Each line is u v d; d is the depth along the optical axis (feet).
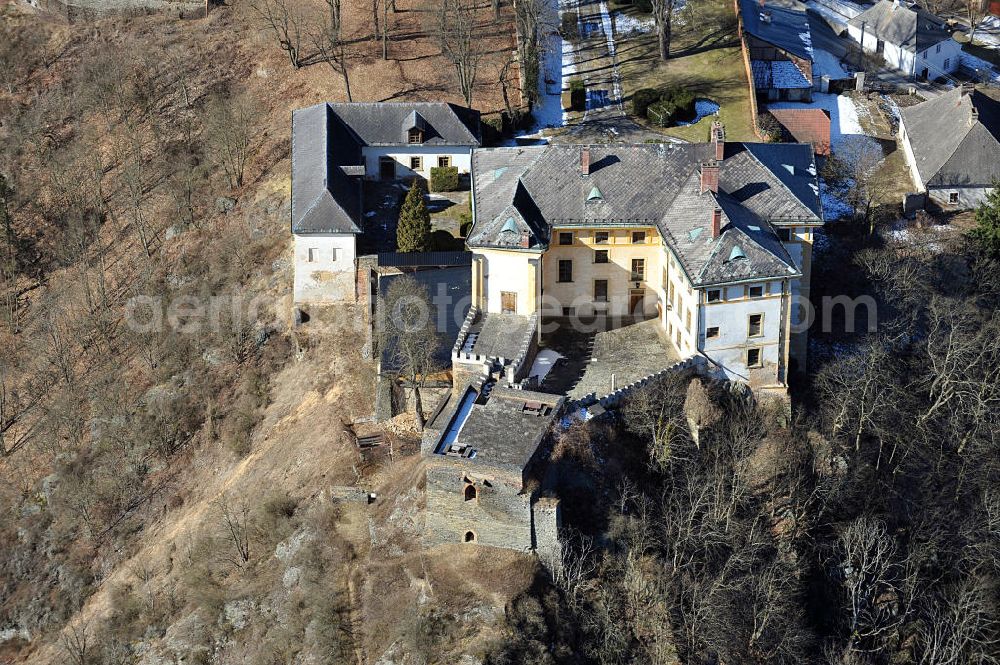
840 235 436.76
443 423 326.44
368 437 361.92
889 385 353.10
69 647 347.56
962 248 421.59
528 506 306.55
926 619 306.96
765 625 297.74
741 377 355.15
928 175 451.12
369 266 418.31
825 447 344.28
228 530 355.77
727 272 341.41
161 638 347.36
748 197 368.89
